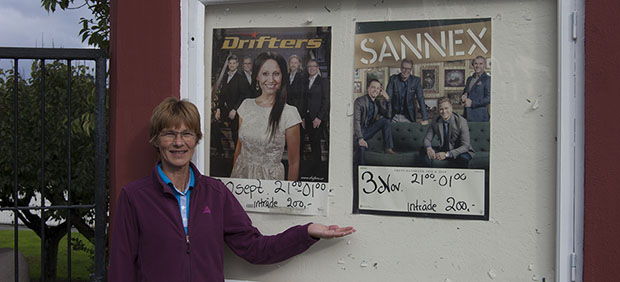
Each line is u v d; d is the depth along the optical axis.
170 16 1.81
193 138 1.60
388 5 1.74
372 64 1.75
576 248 1.56
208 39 1.87
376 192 1.74
